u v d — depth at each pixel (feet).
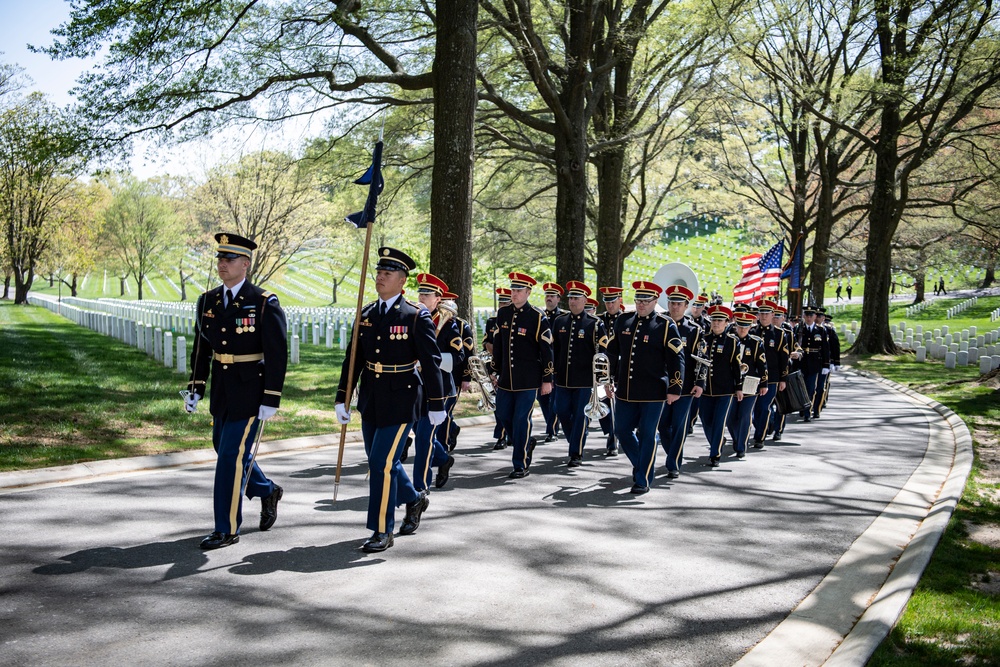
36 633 15.31
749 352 36.17
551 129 69.41
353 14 58.13
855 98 103.50
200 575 18.70
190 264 221.87
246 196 117.39
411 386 21.66
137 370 58.18
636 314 30.04
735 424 37.35
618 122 83.20
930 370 87.10
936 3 89.61
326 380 58.80
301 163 84.23
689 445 41.04
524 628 16.35
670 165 119.34
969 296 227.20
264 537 21.88
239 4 57.31
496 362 32.12
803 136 115.03
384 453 21.25
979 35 85.71
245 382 20.92
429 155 87.45
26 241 170.81
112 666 14.08
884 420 51.47
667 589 18.89
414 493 22.41
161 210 202.69
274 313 20.89
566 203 69.46
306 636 15.60
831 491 29.89
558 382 34.50
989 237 128.26
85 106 55.52
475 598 17.89
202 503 25.04
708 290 232.53
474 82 53.11
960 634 16.55
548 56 72.59
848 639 16.24
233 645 15.11
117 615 16.28
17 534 21.39
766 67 100.12
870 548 22.58
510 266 133.59
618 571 20.03
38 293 301.22
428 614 16.90
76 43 52.11
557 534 23.07
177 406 42.80
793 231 115.85
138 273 215.10
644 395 28.99
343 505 25.53
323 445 36.91
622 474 32.48
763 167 138.00
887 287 107.34
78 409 40.29
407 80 60.13
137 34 52.90
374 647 15.23
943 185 123.03
